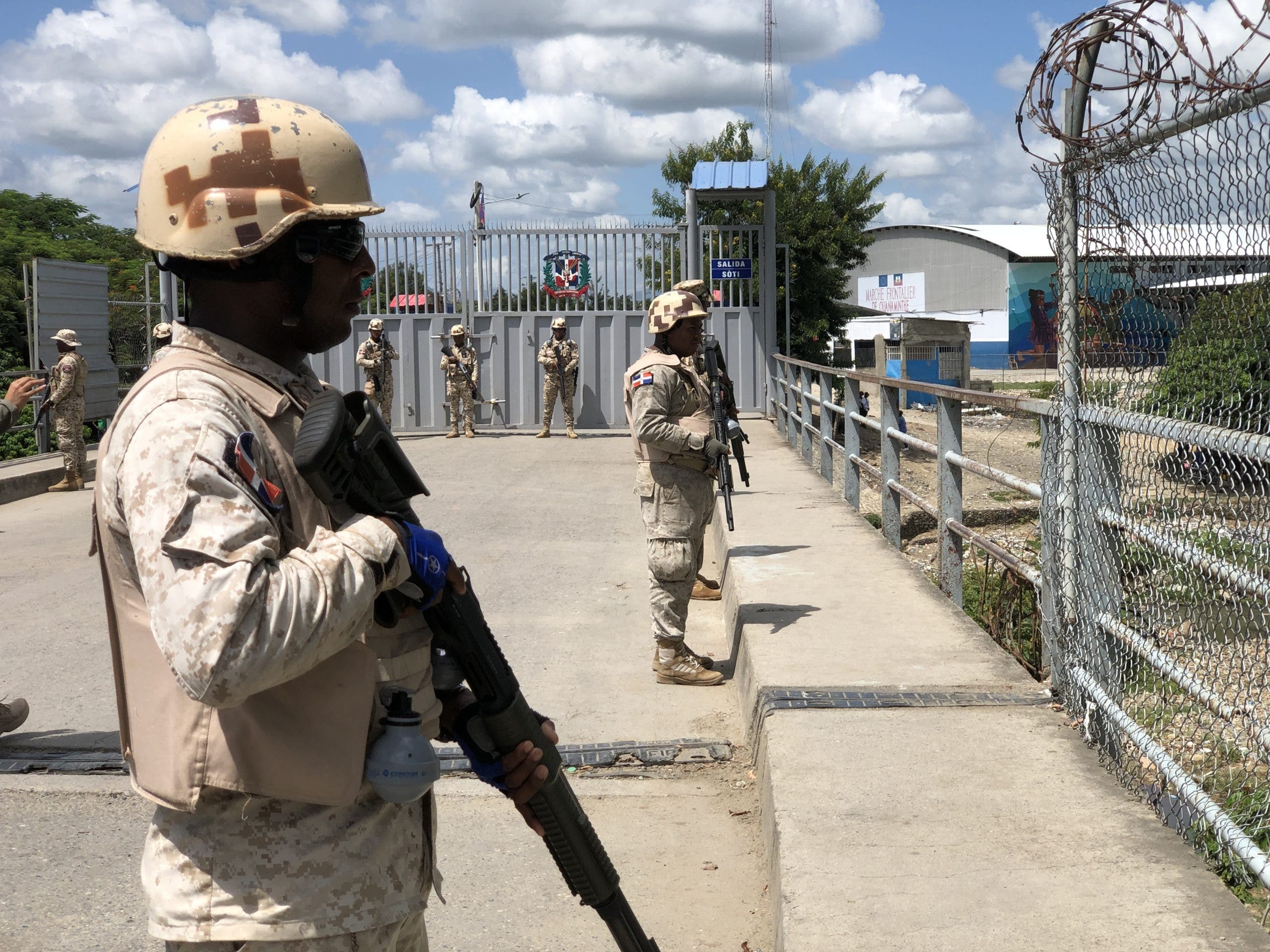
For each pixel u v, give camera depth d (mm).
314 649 1485
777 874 3123
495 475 13531
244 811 1603
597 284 18047
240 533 1474
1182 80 2977
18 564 9039
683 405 5586
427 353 18219
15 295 28281
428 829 1820
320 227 1699
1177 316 3291
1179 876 2916
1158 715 3754
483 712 1808
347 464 1599
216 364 1646
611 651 6406
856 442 9602
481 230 17984
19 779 4586
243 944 1587
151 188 1701
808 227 23906
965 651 5090
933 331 32625
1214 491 3334
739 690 5461
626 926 2016
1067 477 4148
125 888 3674
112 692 5750
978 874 2957
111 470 1581
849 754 3848
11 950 3297
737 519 8828
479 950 3275
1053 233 4160
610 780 4539
